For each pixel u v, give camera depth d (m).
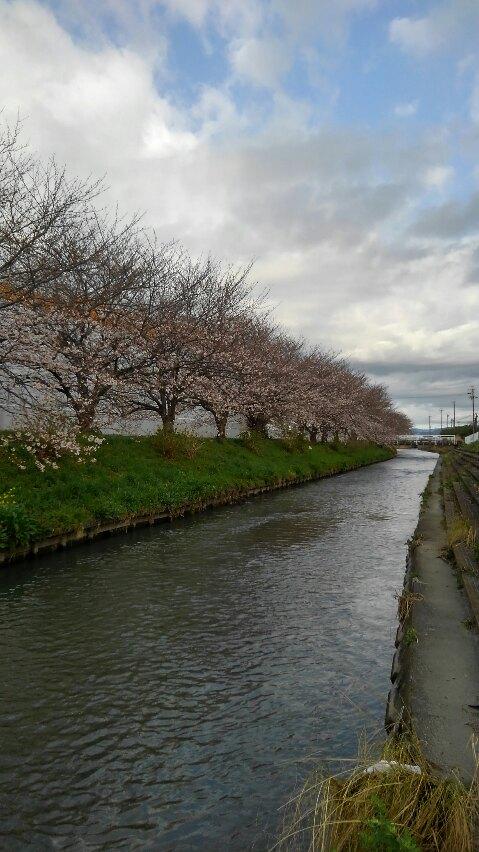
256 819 3.69
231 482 20.52
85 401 14.73
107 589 8.84
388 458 67.00
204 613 7.79
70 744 4.59
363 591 8.94
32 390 15.30
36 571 9.84
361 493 24.53
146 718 4.99
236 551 11.76
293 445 35.62
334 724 4.85
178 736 4.70
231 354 22.20
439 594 7.57
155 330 18.95
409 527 15.20
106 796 3.95
